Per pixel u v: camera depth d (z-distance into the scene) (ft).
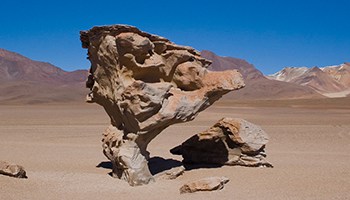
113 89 52.49
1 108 238.89
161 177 54.08
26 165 63.00
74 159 69.31
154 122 50.14
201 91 54.44
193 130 118.11
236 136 62.28
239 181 52.21
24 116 172.45
